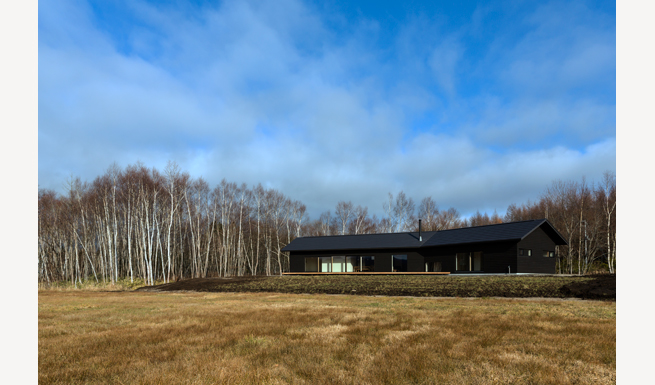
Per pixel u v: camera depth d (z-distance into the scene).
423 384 4.16
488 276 20.03
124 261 39.69
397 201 54.84
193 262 39.78
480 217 64.31
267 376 4.47
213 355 5.52
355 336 6.71
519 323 7.71
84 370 4.84
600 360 5.02
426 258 27.64
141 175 36.31
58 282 34.94
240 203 44.94
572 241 35.28
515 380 4.25
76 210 35.56
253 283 23.34
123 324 8.77
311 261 31.78
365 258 30.22
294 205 51.47
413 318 8.74
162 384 4.23
